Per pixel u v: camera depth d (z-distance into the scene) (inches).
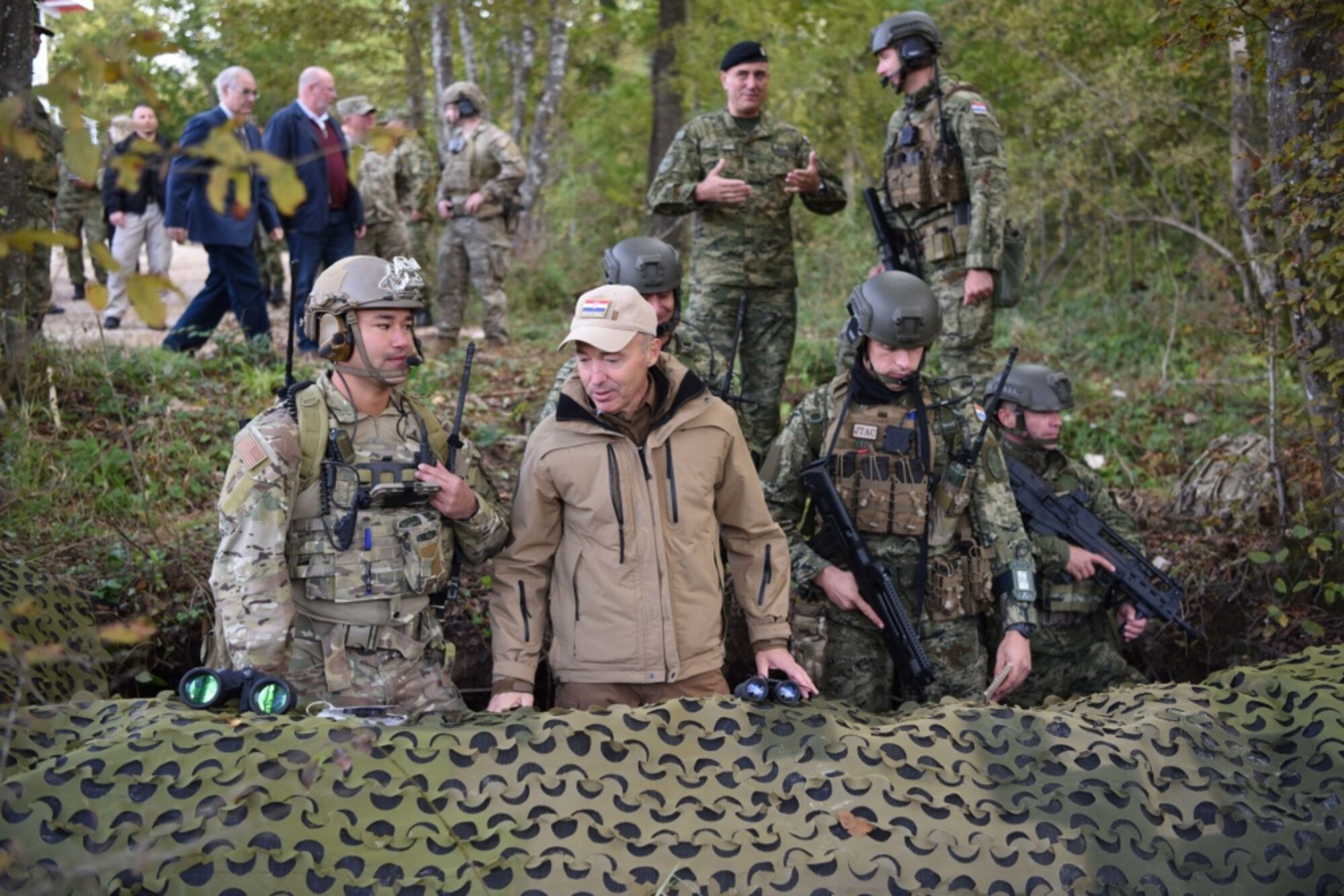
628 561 134.6
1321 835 113.8
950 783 115.8
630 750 115.8
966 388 199.0
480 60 607.2
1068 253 474.3
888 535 161.0
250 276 304.8
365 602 130.5
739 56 230.5
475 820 109.1
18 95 70.8
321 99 324.2
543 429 139.1
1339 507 193.2
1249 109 331.0
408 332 130.0
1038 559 183.3
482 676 194.2
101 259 70.2
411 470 130.9
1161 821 114.2
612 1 485.4
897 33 223.0
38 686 127.7
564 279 493.4
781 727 119.9
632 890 106.3
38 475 207.9
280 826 106.0
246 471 123.7
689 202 230.7
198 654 186.2
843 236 432.1
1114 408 306.5
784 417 279.7
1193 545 218.7
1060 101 415.5
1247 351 329.1
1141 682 190.2
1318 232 186.1
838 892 107.3
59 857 102.6
